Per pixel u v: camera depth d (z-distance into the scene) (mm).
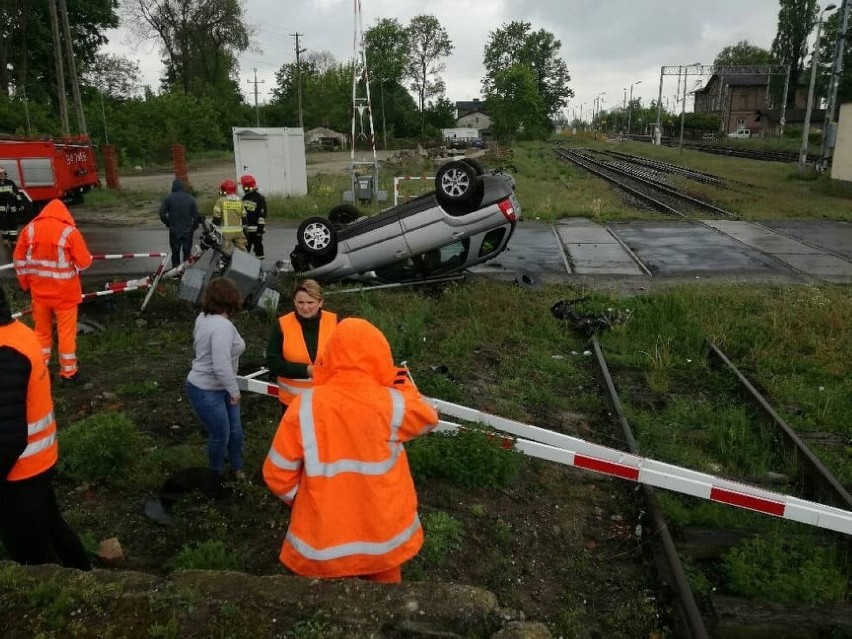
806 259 15195
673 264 14727
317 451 2859
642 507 5535
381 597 2912
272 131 23375
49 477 3494
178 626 2832
